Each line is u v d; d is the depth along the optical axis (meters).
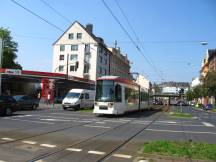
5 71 60.00
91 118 28.11
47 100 57.03
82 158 10.59
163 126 23.12
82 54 90.88
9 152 11.12
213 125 25.88
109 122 24.77
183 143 13.47
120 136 16.44
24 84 64.62
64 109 41.81
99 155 11.16
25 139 14.14
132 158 10.80
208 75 80.19
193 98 137.75
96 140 14.70
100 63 93.50
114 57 108.06
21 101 37.25
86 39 91.12
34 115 28.75
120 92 32.28
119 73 115.69
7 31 82.00
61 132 17.16
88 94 44.16
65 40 92.62
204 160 10.48
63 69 92.19
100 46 92.94
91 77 90.06
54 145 12.87
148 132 18.88
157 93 123.88
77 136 15.81
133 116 34.12
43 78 62.59
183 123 26.67
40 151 11.52
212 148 12.39
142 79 124.31
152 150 11.64
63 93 69.44
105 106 31.11
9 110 27.91
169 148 12.01
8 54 80.19
